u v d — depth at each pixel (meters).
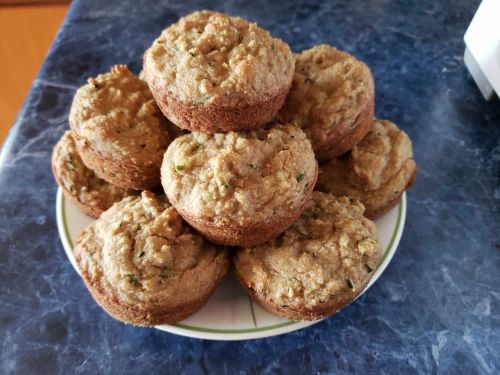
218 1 0.33
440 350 0.19
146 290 0.16
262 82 0.16
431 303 0.20
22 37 0.39
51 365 0.18
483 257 0.22
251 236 0.17
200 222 0.16
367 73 0.20
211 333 0.17
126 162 0.18
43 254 0.22
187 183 0.16
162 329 0.17
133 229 0.17
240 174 0.16
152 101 0.19
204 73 0.16
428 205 0.23
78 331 0.19
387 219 0.20
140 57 0.30
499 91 0.25
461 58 0.30
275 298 0.16
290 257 0.17
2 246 0.22
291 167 0.16
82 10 0.33
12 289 0.21
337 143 0.19
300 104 0.19
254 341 0.19
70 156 0.20
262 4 0.33
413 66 0.30
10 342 0.19
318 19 0.32
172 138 0.19
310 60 0.20
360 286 0.17
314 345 0.19
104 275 0.16
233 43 0.17
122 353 0.19
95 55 0.30
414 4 0.33
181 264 0.17
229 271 0.19
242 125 0.17
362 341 0.19
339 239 0.17
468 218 0.23
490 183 0.24
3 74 0.37
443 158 0.25
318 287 0.16
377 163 0.20
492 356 0.19
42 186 0.24
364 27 0.32
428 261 0.21
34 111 0.27
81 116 0.19
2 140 0.35
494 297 0.20
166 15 0.32
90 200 0.19
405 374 0.18
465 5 0.33
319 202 0.18
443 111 0.27
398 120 0.27
